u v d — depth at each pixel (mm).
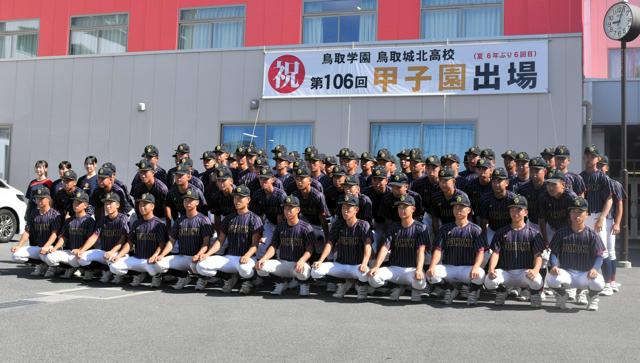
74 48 16156
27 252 8336
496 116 11453
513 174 8148
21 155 14477
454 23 13094
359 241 7160
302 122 12578
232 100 13039
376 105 12164
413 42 11977
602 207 7762
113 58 13906
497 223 7363
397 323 5586
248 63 12984
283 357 4324
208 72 13227
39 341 4676
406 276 6910
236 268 7305
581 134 10992
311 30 14023
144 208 7777
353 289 7797
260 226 7473
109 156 13789
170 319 5605
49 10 16391
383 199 7602
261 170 7832
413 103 11945
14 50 16734
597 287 6293
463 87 11648
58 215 8531
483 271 6676
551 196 7191
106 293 7105
